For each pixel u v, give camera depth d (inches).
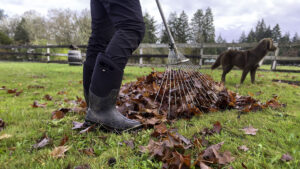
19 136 50.6
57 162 38.5
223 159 37.4
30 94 114.3
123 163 38.4
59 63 459.5
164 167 35.4
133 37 49.2
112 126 53.0
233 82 157.6
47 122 61.6
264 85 143.9
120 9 47.3
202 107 74.2
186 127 57.8
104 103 51.7
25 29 1358.3
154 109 67.6
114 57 48.0
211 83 86.1
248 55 142.8
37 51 700.0
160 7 67.5
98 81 49.4
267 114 71.6
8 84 151.3
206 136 50.6
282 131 54.3
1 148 44.3
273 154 42.4
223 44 306.7
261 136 51.3
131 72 246.4
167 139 42.2
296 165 37.3
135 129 54.5
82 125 55.3
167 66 73.7
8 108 79.5
